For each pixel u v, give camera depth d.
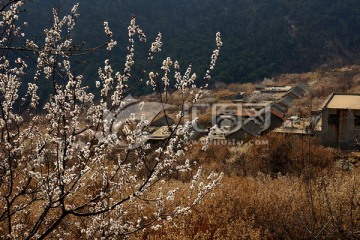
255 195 7.86
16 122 3.60
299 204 6.61
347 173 10.61
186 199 7.08
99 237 3.89
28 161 3.73
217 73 86.50
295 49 110.88
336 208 6.20
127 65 3.57
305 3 130.25
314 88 57.50
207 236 5.84
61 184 3.29
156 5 114.19
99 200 4.20
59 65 3.46
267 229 6.22
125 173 3.68
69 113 3.58
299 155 17.22
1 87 3.56
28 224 4.91
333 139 22.11
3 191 4.30
